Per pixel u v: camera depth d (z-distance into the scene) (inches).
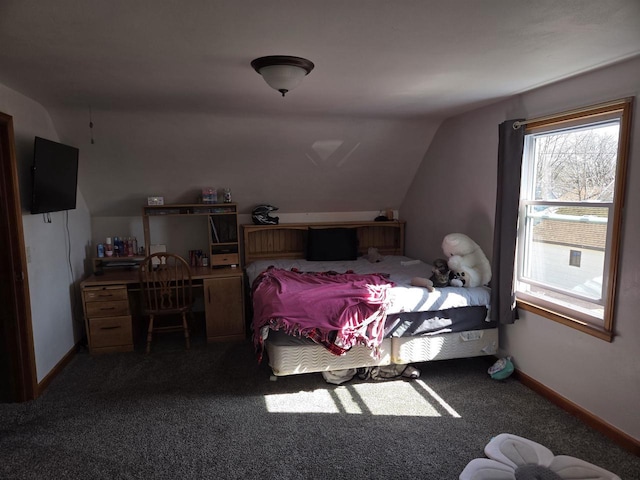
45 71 92.5
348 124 154.7
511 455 88.0
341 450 91.2
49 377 122.7
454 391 117.3
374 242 200.1
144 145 149.5
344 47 77.6
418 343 121.3
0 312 107.7
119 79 99.3
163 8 59.9
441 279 129.6
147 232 163.6
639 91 86.0
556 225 111.6
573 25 67.8
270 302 117.1
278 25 66.7
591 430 97.8
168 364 136.2
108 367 134.0
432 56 83.4
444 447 92.2
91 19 63.9
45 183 115.3
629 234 89.4
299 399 113.2
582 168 104.0
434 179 169.5
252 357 141.5
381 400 112.6
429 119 156.2
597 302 99.2
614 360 93.5
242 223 189.5
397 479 82.4
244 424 101.3
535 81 104.3
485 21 65.9
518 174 115.7
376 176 183.2
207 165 163.3
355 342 112.5
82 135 141.9
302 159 168.1
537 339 115.6
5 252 105.9
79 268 154.8
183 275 152.0
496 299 123.0
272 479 82.4
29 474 83.5
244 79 99.4
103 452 90.5
